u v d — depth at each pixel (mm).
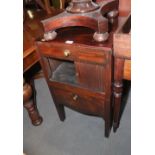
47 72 929
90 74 802
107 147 1056
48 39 777
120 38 625
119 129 1141
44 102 1438
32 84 1636
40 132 1206
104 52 675
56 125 1237
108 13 854
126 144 1053
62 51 767
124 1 888
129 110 1248
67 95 979
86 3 719
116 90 844
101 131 1149
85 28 834
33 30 1068
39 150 1102
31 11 1288
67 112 1315
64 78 934
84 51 714
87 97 908
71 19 721
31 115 1217
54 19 729
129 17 755
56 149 1094
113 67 746
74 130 1185
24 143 1150
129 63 718
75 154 1052
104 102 875
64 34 809
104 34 700
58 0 1391
